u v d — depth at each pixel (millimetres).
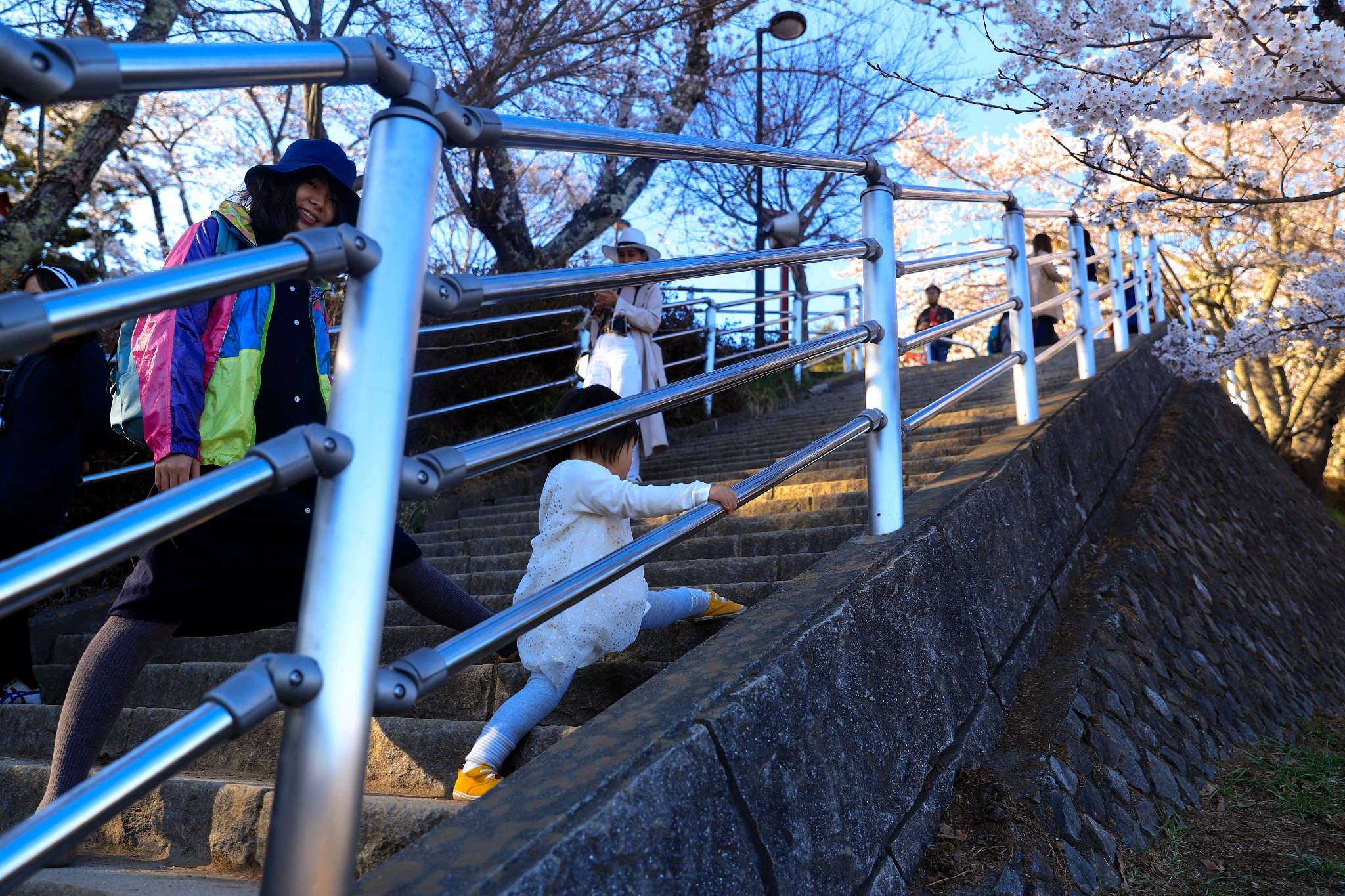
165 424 1661
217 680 2807
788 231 11602
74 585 4699
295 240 1004
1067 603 3354
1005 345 10352
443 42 8812
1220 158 12680
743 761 1485
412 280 1105
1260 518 6578
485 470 1233
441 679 1084
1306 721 4039
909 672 2123
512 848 1103
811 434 6473
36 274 2842
